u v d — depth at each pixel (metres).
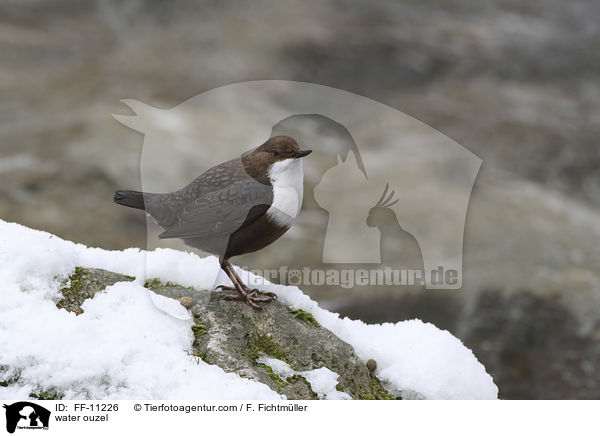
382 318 11.61
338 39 24.36
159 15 28.59
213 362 5.31
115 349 4.96
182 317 5.58
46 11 29.27
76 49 24.97
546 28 29.41
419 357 6.05
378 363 6.03
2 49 24.25
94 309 5.30
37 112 18.92
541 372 11.77
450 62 23.98
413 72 22.41
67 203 14.84
